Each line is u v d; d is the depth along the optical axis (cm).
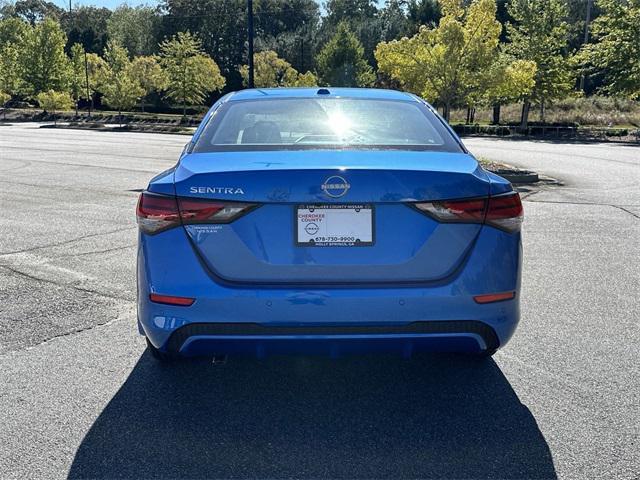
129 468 273
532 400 338
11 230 783
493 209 299
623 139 3275
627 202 1051
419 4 8344
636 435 301
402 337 291
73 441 294
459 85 1825
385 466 275
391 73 1884
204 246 290
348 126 357
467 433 303
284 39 8912
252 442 295
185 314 288
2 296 513
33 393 342
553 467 274
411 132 354
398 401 337
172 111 6975
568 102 5550
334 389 351
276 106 382
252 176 287
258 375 368
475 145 2736
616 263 636
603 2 3406
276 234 288
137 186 1220
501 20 6981
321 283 288
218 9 9375
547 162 1858
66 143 2627
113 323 453
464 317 292
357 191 286
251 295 284
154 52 9325
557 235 776
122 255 655
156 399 337
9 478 264
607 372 373
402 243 291
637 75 3297
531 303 506
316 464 277
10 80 6191
